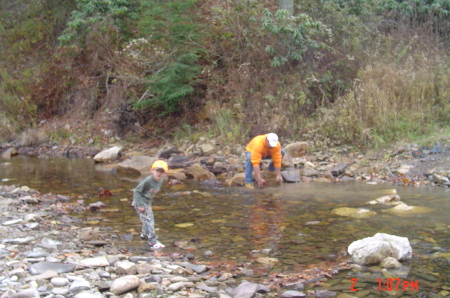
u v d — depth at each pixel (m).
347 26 13.26
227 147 11.29
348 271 4.31
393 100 11.05
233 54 13.23
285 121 11.77
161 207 7.02
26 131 15.25
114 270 4.25
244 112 12.39
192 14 13.48
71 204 7.18
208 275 4.24
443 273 4.20
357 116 10.98
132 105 14.24
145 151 12.70
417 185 8.13
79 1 15.49
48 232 5.56
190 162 10.48
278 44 12.85
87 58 15.57
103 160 12.08
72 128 15.17
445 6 15.16
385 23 14.99
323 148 10.79
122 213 6.69
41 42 17.58
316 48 13.04
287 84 12.57
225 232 5.66
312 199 7.29
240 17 13.13
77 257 4.58
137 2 14.53
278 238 5.36
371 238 4.70
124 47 13.84
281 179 8.68
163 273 4.20
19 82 16.47
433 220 5.89
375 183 8.45
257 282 4.08
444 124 10.81
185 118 13.61
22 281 3.86
